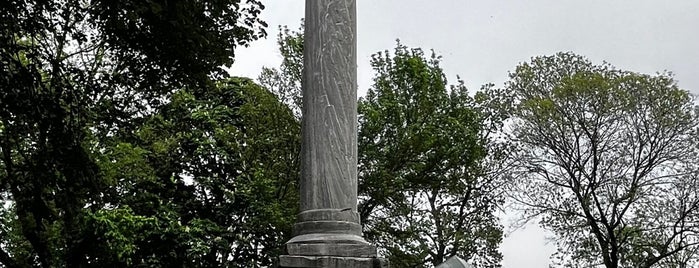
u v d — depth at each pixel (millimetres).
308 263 10125
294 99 30312
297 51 30344
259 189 25672
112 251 20219
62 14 17234
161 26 16984
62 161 16844
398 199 30516
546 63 36812
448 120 30969
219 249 24391
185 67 18250
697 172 32719
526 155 34750
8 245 22203
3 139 17078
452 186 31328
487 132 36625
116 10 16391
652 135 33219
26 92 16031
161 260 23453
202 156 25984
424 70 31000
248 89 27688
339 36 11156
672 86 33438
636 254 33469
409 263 30375
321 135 10781
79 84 18906
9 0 15289
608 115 33469
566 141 33875
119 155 22125
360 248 10305
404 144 29703
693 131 33062
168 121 26141
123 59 18594
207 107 26828
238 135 26812
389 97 30719
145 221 21203
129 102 20219
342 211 10547
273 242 26125
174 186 25906
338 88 10953
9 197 19406
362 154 29891
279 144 27688
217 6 17922
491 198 37531
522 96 36750
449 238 36625
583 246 33844
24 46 16156
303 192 10789
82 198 18375
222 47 18188
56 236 19500
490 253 37188
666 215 32719
